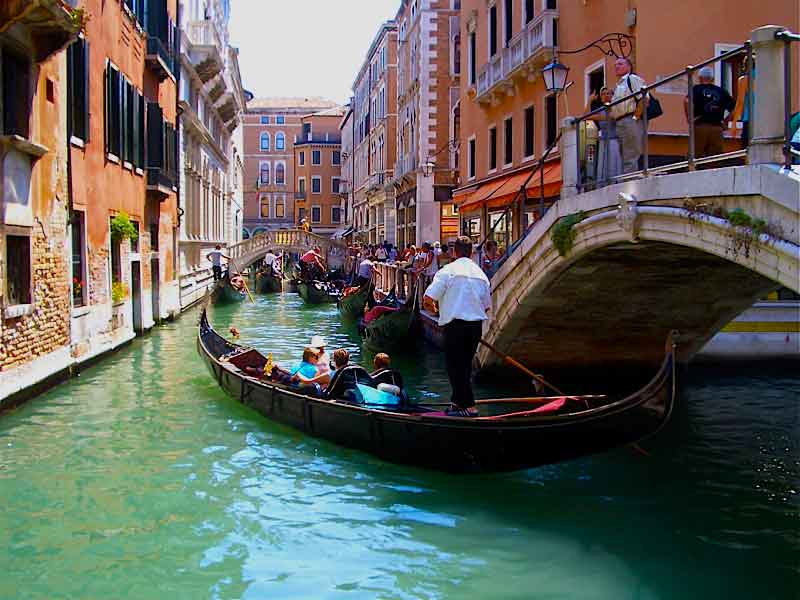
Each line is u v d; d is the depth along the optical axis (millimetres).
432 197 31094
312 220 74438
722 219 6551
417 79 32500
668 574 5516
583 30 15539
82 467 7762
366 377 8797
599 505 6965
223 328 20641
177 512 6586
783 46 5980
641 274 9906
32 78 9891
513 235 19656
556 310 11305
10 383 9383
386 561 5680
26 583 5258
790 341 13594
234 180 46812
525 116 18734
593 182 9242
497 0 20297
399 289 23016
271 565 5570
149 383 11867
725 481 7660
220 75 32062
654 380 6652
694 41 13062
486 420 7059
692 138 7090
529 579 5414
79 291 12656
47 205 10648
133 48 16781
